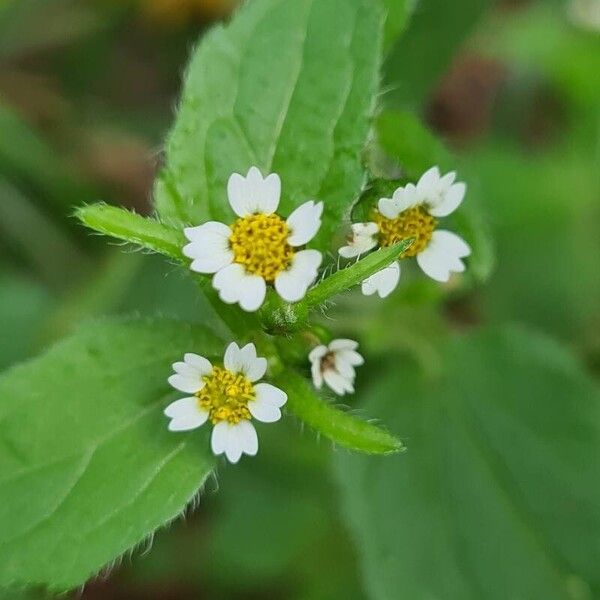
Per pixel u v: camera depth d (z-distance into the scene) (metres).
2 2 0.12
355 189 0.08
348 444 0.07
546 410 0.09
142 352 0.08
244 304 0.07
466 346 0.09
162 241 0.07
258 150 0.08
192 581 0.11
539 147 0.12
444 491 0.09
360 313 0.09
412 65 0.10
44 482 0.07
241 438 0.07
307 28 0.08
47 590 0.07
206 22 0.13
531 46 0.11
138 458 0.07
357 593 0.10
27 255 0.11
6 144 0.11
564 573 0.09
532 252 0.11
